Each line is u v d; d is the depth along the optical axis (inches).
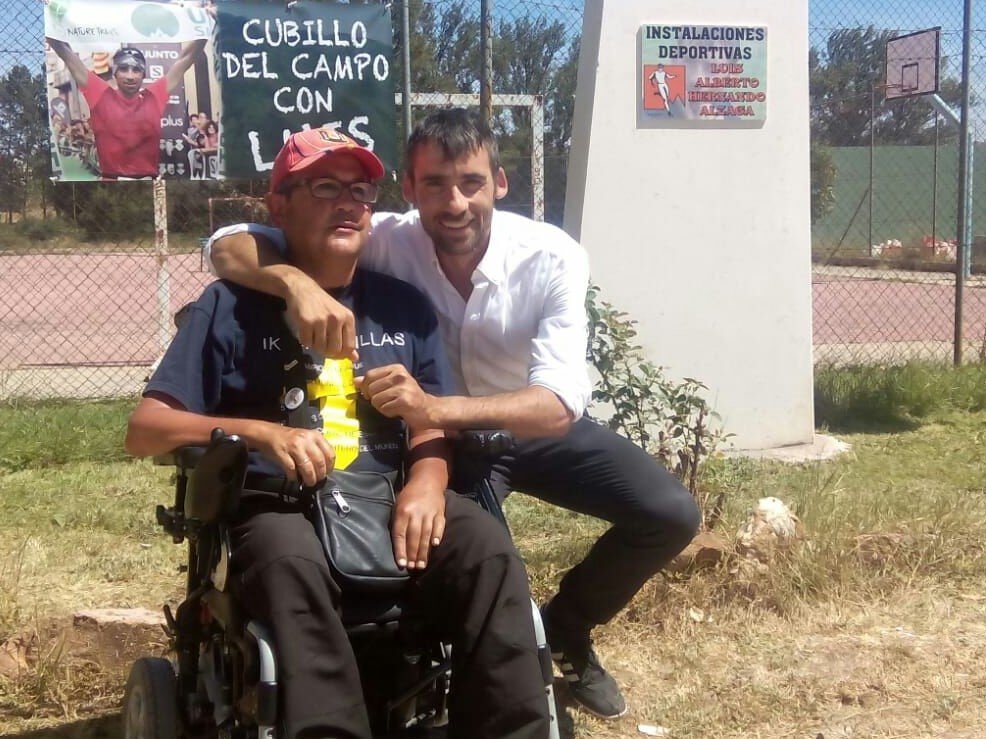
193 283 683.4
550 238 129.0
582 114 261.1
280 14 296.4
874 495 222.1
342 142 115.4
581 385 121.9
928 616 175.0
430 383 119.6
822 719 146.5
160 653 157.4
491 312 129.5
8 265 770.2
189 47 293.1
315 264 117.2
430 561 105.4
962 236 355.3
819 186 959.0
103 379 349.7
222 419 106.0
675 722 145.7
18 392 324.5
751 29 261.3
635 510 130.5
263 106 298.0
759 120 264.5
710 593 175.9
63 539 208.1
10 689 151.1
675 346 265.3
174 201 722.2
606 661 161.2
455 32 556.7
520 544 204.4
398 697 107.6
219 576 102.8
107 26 289.1
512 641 100.8
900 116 996.6
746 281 268.2
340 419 112.2
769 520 188.9
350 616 103.3
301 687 94.7
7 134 507.5
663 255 262.5
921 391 315.6
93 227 720.3
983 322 524.7
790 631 169.5
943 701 149.6
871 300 618.8
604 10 254.1
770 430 274.2
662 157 260.2
